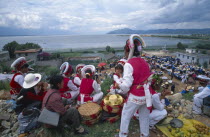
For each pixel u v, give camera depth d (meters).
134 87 2.35
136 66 2.29
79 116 3.00
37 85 3.82
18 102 3.55
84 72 4.54
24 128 3.08
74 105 4.43
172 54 55.94
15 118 3.63
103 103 3.57
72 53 76.44
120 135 2.72
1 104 4.04
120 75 3.91
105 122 3.48
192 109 3.98
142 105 2.53
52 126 2.85
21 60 4.11
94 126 3.35
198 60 36.81
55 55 50.56
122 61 3.85
